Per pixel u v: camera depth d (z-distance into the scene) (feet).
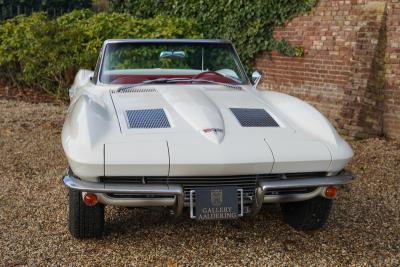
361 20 23.91
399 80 22.39
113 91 13.69
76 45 30.09
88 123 10.68
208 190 10.48
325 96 26.17
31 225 12.61
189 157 10.18
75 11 34.30
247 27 29.66
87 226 11.31
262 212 13.85
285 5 27.58
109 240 11.82
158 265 10.71
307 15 26.71
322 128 11.69
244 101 13.12
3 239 11.76
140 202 10.48
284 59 28.37
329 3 25.48
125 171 10.03
